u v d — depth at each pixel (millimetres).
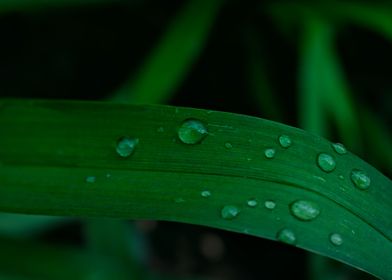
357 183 174
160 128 170
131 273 231
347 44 322
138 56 362
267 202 170
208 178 170
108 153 169
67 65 361
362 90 324
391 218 174
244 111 341
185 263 335
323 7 266
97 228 240
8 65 354
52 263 214
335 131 267
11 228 240
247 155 172
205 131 171
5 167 168
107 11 353
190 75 340
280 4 279
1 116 169
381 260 171
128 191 168
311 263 248
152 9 328
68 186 168
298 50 285
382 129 287
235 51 331
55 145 169
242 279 333
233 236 344
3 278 208
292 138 174
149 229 343
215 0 271
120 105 169
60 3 258
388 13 255
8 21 358
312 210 171
